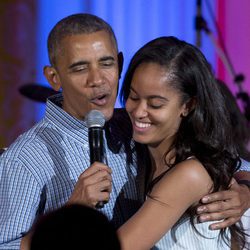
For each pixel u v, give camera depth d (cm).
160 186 650
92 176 616
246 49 1869
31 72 1744
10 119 1734
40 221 398
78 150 720
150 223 639
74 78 705
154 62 654
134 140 736
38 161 696
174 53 656
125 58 1770
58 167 705
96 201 612
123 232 636
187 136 676
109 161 737
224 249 698
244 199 691
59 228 392
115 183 735
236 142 941
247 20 1866
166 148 691
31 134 715
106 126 742
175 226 677
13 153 691
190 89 664
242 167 807
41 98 1335
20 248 652
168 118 664
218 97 677
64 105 736
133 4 1766
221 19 1852
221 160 668
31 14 1734
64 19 720
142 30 1777
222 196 664
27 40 1739
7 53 1730
